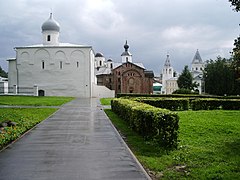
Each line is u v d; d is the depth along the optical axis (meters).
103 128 15.10
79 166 7.62
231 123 16.00
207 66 89.62
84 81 68.75
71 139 11.71
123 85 85.50
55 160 8.25
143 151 9.60
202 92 97.88
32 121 17.19
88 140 11.48
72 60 68.88
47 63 68.81
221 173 6.99
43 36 72.56
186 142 11.00
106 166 7.64
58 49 68.81
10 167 7.51
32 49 69.06
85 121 18.39
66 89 68.75
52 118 20.27
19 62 69.25
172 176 6.86
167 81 117.69
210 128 14.21
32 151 9.45
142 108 12.81
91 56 70.56
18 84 69.31
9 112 21.09
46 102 38.16
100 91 71.06
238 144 10.50
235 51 11.43
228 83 81.25
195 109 27.12
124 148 9.96
